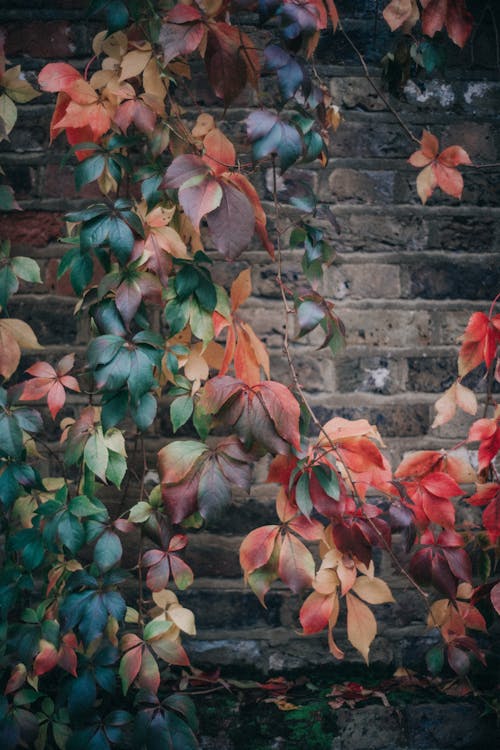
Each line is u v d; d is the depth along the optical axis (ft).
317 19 3.36
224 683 4.47
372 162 4.60
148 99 3.82
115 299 3.67
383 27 4.57
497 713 4.33
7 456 3.91
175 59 4.05
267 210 4.56
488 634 4.66
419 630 4.66
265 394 3.55
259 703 4.36
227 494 3.60
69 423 4.33
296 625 4.63
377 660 4.65
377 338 4.65
